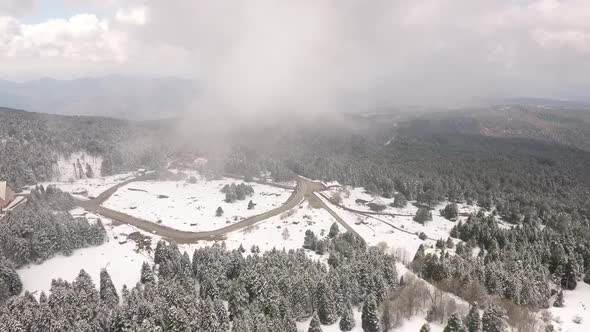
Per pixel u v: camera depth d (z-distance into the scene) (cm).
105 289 10081
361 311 10231
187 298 8906
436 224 19375
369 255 12312
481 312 9925
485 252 15562
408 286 10538
